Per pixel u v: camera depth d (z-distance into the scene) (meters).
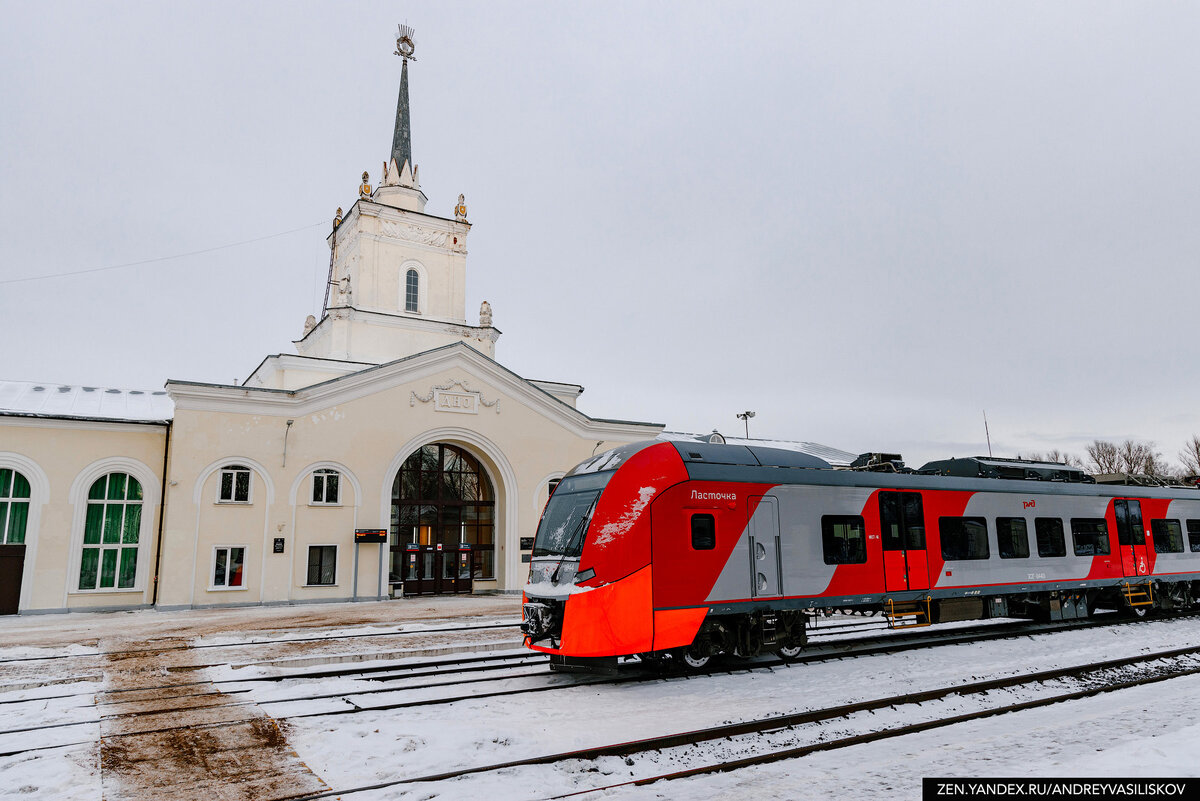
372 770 7.09
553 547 11.83
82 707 9.51
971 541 15.12
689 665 11.67
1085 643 14.70
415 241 33.78
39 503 21.70
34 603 21.20
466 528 27.88
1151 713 9.06
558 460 29.19
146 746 7.84
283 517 23.50
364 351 31.36
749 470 12.52
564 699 9.91
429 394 26.58
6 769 7.09
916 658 12.94
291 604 23.16
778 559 12.48
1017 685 10.85
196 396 22.61
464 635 15.94
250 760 7.39
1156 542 18.95
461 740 7.95
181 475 22.16
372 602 24.20
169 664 12.57
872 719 8.95
